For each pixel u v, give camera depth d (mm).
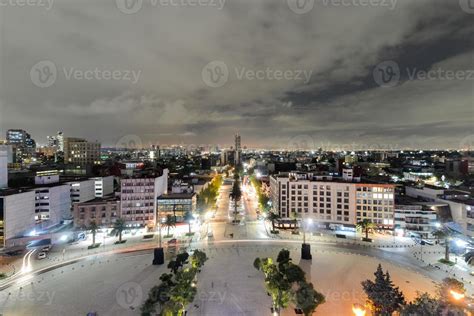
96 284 77062
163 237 121812
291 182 142250
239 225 142875
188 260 91812
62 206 139250
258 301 67625
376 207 127438
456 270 85438
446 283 49625
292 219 139500
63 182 151250
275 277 62844
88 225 129125
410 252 101438
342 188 133625
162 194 154875
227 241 115688
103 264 91625
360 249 105000
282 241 115562
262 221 150875
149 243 113938
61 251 104312
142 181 138125
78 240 117062
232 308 64562
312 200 139625
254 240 117000
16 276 82625
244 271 84562
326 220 136875
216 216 163625
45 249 105125
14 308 65250
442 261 92000
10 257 97938
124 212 135625
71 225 134000
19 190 120062
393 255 98500
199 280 78438
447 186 165875
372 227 121625
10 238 108312
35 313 63125
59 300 68625
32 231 120500
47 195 128375
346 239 117750
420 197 148750
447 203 125000
